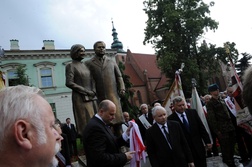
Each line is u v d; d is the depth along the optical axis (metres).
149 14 29.53
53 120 1.08
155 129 4.36
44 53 29.97
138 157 3.97
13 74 28.31
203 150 5.18
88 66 5.57
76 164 6.62
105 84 5.50
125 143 4.01
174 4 29.09
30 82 28.95
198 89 27.83
